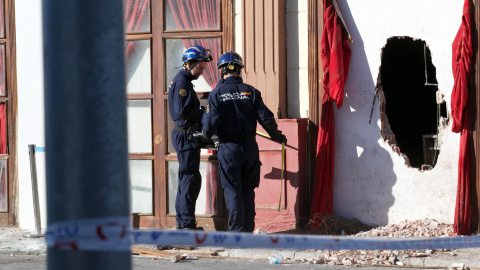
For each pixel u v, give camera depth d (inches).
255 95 1192.8
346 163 1282.0
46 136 310.5
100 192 311.1
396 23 1251.2
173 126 1348.4
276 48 1279.5
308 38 1293.1
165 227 1348.4
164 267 1055.6
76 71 309.1
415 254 1083.3
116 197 314.0
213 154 1318.9
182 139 1218.0
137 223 1362.0
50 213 309.6
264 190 1270.9
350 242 499.8
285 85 1305.4
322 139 1268.5
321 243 492.1
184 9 1341.0
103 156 311.6
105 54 312.5
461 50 1187.3
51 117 308.8
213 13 1328.7
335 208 1289.4
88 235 309.1
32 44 1401.3
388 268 1030.4
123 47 319.9
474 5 1189.7
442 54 1228.5
